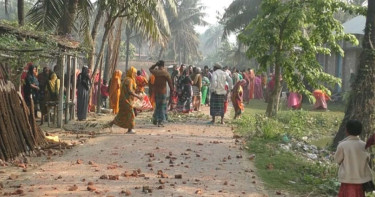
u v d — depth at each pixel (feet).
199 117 57.11
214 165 29.73
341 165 19.44
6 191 22.48
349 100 41.86
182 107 60.85
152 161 30.22
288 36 50.55
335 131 56.44
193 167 28.96
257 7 144.05
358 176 18.88
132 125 42.01
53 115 46.73
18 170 27.14
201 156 32.37
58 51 38.68
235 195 23.08
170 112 61.57
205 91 76.13
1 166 27.94
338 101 90.07
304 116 61.11
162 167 28.58
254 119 51.83
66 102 48.49
